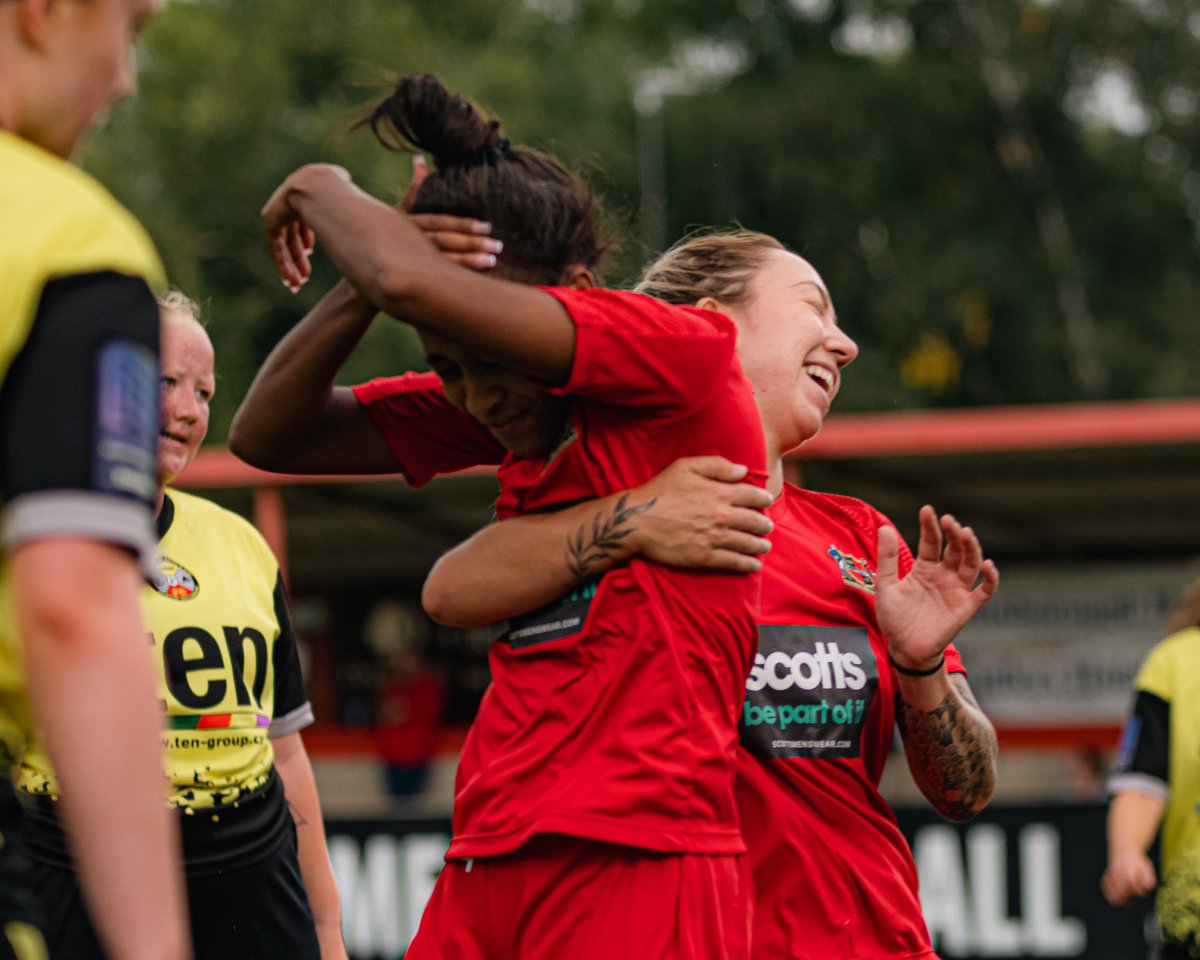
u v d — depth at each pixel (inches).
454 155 216.8
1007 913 745.0
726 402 218.1
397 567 1515.7
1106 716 1355.8
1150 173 2623.0
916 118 2544.3
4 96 156.3
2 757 164.7
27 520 139.7
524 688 221.1
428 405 258.2
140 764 139.7
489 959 222.1
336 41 2524.6
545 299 198.2
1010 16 2608.3
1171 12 2581.2
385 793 1285.7
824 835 259.1
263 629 293.4
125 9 160.6
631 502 213.2
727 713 215.8
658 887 204.8
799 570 272.4
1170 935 402.6
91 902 139.4
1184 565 1355.8
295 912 285.3
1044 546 1378.0
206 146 2448.3
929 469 1149.7
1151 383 2527.1
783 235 2566.4
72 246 145.9
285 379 244.5
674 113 2554.1
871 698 269.9
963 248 2485.2
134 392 144.6
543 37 2783.0
